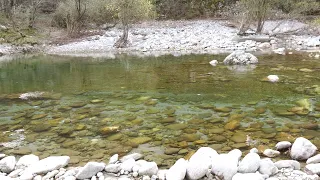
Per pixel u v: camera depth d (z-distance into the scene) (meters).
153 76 9.95
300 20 20.58
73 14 19.45
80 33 19.84
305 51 13.63
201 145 4.88
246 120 5.88
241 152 4.38
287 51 13.79
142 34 19.05
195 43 16.44
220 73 9.98
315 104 6.69
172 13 24.64
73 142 5.15
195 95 7.64
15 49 16.84
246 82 8.71
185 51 14.99
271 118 5.95
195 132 5.40
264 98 7.21
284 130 5.35
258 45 15.45
